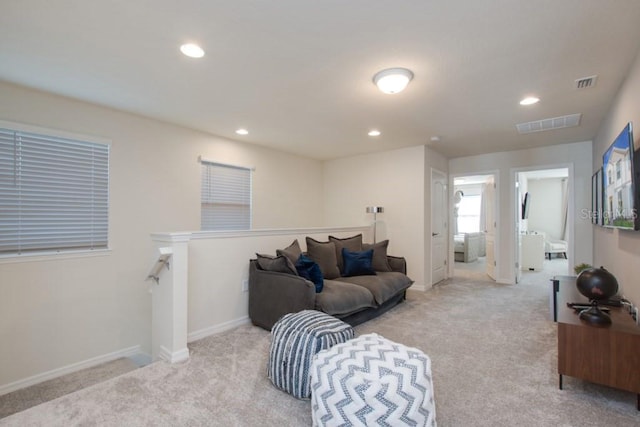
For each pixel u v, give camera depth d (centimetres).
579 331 209
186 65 244
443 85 277
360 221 579
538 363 252
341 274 409
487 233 627
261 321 326
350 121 379
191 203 414
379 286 360
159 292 272
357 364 164
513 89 285
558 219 933
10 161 277
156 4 173
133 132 357
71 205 311
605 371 201
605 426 176
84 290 315
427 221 515
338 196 613
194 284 301
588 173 473
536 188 959
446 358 262
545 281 570
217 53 227
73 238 312
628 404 197
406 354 173
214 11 180
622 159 245
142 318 358
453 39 207
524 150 530
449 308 402
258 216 508
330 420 158
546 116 359
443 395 207
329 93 297
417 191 509
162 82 274
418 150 508
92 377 294
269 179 527
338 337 211
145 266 362
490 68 246
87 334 316
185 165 408
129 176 353
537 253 699
